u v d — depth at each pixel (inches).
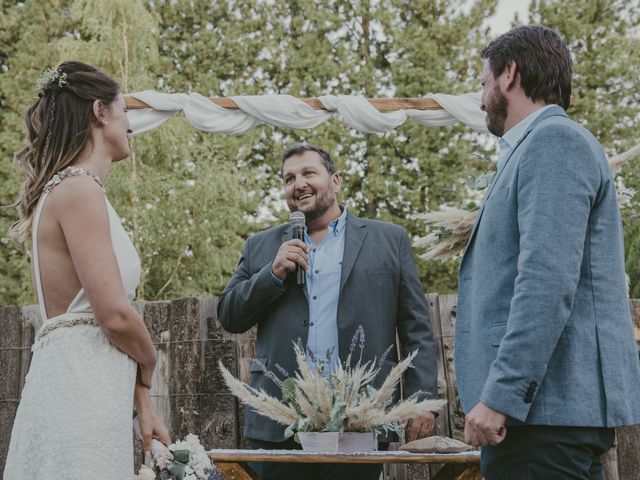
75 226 72.3
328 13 543.2
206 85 528.1
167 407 171.3
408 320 128.0
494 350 75.5
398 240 131.0
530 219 72.2
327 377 114.9
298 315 125.7
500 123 84.4
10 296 500.4
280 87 558.9
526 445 72.6
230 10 569.3
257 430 124.6
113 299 71.3
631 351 75.4
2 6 564.4
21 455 71.4
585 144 74.0
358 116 195.6
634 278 318.0
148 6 561.9
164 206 438.3
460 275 83.3
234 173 461.4
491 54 84.3
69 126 77.0
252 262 135.6
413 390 123.4
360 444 110.5
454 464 116.3
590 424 71.5
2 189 505.7
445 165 503.2
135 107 192.4
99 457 70.6
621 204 129.9
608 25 551.5
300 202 133.5
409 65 512.7
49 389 71.7
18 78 530.3
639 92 529.7
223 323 131.0
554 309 69.5
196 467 78.4
